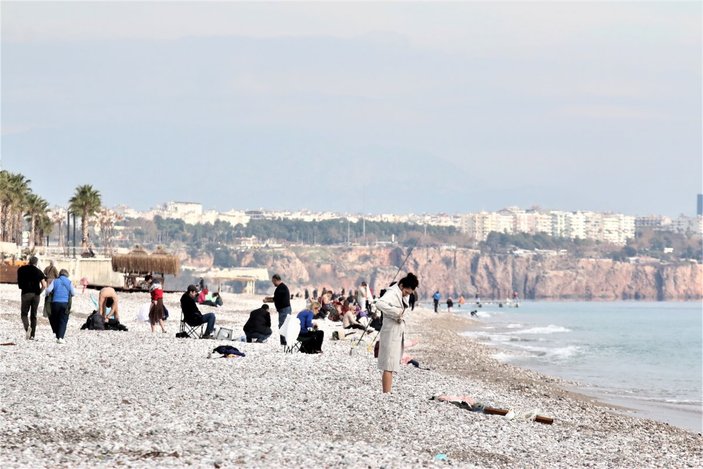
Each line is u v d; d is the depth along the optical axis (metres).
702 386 79.50
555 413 46.22
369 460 26.69
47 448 25.44
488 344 129.25
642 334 196.75
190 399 37.72
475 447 32.03
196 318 70.12
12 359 49.31
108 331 72.88
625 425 45.66
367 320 106.06
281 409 36.53
